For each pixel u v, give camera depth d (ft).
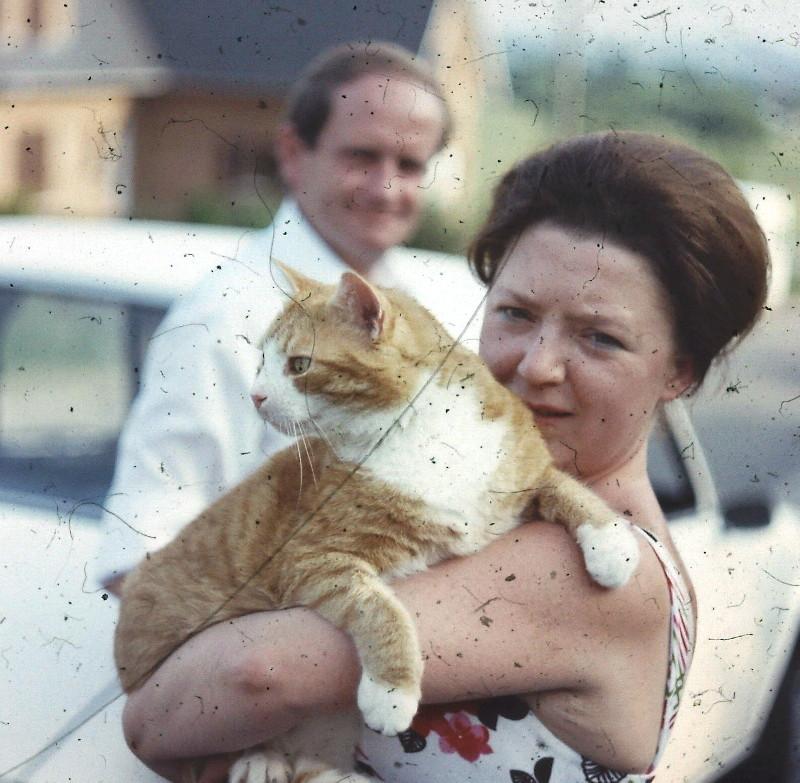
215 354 7.38
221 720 5.03
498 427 5.88
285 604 5.64
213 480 7.23
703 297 5.64
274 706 5.01
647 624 5.27
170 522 7.06
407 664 5.04
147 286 8.36
